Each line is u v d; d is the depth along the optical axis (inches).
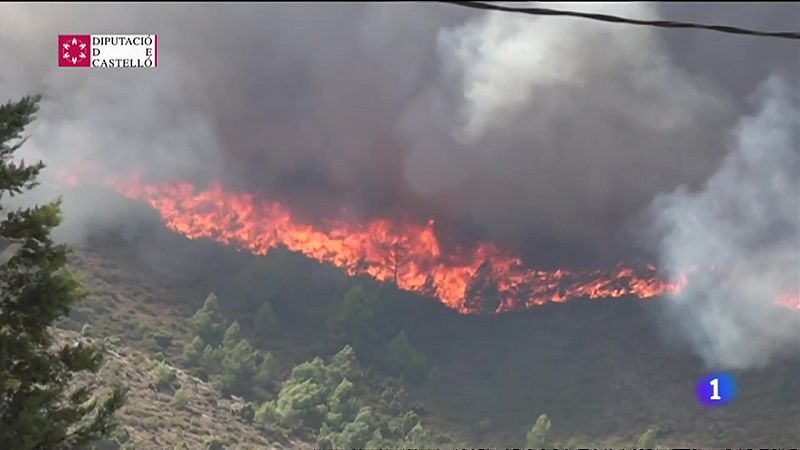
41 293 967.0
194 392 3860.7
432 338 5639.8
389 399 4525.1
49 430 930.7
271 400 4151.1
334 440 3784.5
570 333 5797.2
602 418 4613.7
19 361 965.2
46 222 978.1
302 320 5354.3
